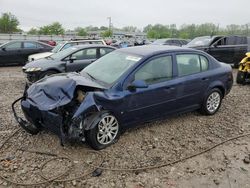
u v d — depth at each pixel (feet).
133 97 16.33
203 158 15.20
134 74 16.56
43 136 17.04
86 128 14.83
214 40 45.98
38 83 16.61
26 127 16.70
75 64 31.35
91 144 15.25
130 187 12.60
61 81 15.61
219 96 21.48
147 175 13.52
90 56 32.58
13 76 38.55
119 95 15.78
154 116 17.85
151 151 15.66
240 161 15.02
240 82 32.96
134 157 15.01
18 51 51.11
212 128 19.02
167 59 18.15
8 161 14.38
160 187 12.66
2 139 16.71
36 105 15.08
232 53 46.50
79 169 13.80
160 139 17.12
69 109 14.85
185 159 14.98
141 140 16.89
